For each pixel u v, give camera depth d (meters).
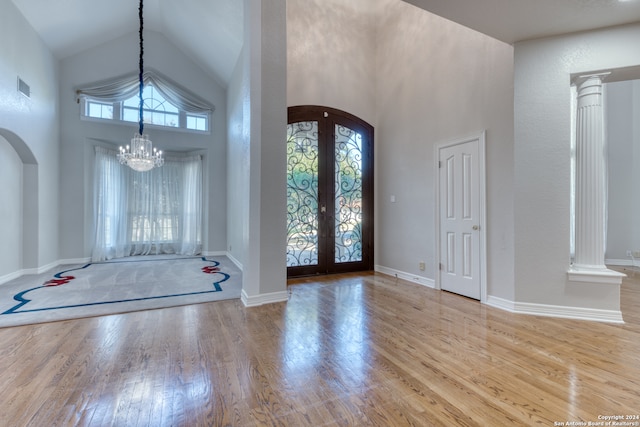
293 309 3.08
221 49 5.56
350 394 1.65
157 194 6.88
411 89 4.37
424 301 3.37
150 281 4.27
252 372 1.87
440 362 2.00
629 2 2.35
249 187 3.16
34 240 4.74
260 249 3.22
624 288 3.84
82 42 5.62
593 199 2.83
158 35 6.38
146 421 1.43
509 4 2.38
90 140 5.93
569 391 1.68
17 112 4.16
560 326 2.62
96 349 2.16
